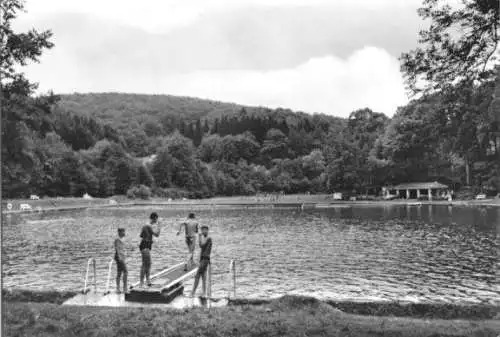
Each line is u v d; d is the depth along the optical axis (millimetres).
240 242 35719
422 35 11414
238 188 151750
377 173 108000
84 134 164000
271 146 177250
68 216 71188
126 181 133875
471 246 30844
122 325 9398
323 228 46375
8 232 45062
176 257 28484
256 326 9266
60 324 9422
